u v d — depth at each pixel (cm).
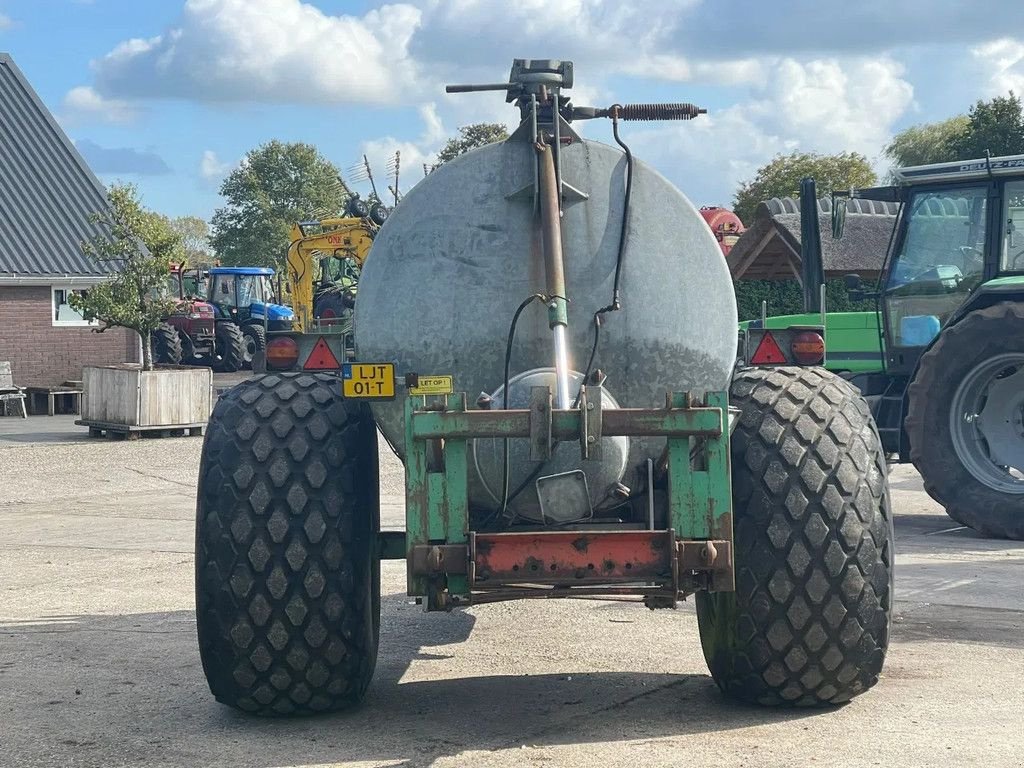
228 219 9438
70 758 424
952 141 4703
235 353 3369
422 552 404
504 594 425
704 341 457
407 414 409
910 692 491
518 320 450
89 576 813
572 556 404
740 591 443
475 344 451
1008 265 1064
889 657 552
